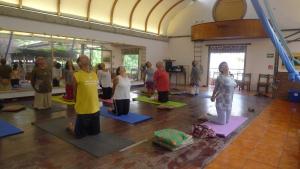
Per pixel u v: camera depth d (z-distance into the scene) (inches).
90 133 149.0
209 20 451.2
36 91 221.5
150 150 127.6
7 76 266.1
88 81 141.3
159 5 441.7
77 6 336.5
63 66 318.3
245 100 305.9
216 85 178.7
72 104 247.1
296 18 367.9
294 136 156.3
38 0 291.3
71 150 124.9
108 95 275.1
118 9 390.6
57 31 306.5
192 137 147.6
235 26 384.2
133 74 469.4
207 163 113.0
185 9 481.4
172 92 356.8
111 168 105.9
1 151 122.0
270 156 123.0
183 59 499.5
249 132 163.9
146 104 258.4
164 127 171.3
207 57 469.7
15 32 275.1
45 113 206.7
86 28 342.6
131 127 169.6
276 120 199.5
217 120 181.3
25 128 161.9
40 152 121.6
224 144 139.6
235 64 441.7
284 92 322.3
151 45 467.8
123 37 403.9
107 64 410.3
